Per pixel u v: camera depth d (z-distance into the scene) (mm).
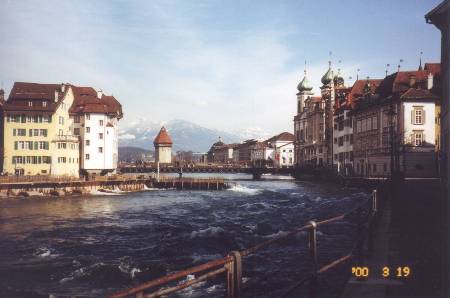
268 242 7102
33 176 77812
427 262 12070
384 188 27484
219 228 33938
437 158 64812
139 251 28906
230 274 6176
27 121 92000
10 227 40594
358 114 90250
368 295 9203
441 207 23453
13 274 23578
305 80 167375
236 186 101562
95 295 20125
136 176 104312
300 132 154625
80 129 102688
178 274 5367
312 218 41719
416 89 70500
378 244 14562
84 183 83688
